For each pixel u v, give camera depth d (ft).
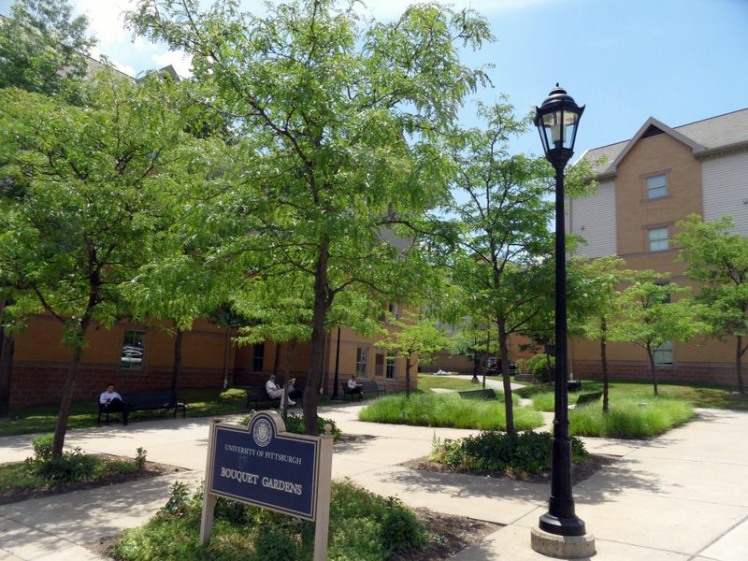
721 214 97.71
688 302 69.05
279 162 22.52
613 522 21.83
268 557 16.47
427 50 24.48
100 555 18.69
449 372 190.90
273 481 16.90
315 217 20.24
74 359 31.65
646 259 104.88
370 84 24.04
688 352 99.25
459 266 31.76
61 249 27.17
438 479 30.22
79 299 32.17
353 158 20.22
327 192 21.66
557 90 22.79
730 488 27.43
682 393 82.23
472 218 35.55
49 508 24.39
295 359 94.38
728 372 94.53
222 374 94.07
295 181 21.72
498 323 35.29
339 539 18.10
